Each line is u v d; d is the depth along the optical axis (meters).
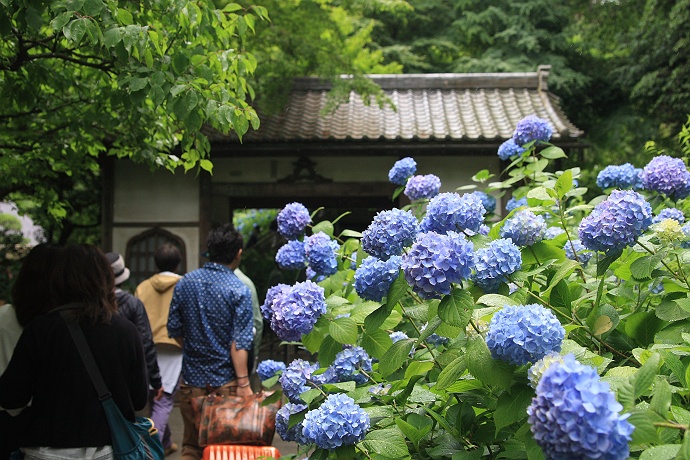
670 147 13.52
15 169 6.08
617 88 15.38
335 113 10.14
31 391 2.79
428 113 10.02
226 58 3.62
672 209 2.60
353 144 9.27
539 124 3.54
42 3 3.04
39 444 2.72
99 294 2.87
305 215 2.75
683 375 1.50
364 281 1.83
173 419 7.72
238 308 4.49
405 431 1.76
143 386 2.98
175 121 4.43
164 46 3.46
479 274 1.75
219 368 4.46
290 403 2.26
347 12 10.64
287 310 1.97
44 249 2.91
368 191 9.75
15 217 16.89
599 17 14.84
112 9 3.06
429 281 1.54
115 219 9.77
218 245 4.59
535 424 1.08
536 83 10.66
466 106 10.20
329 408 1.74
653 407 1.22
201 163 4.39
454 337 1.76
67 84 4.64
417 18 16.47
